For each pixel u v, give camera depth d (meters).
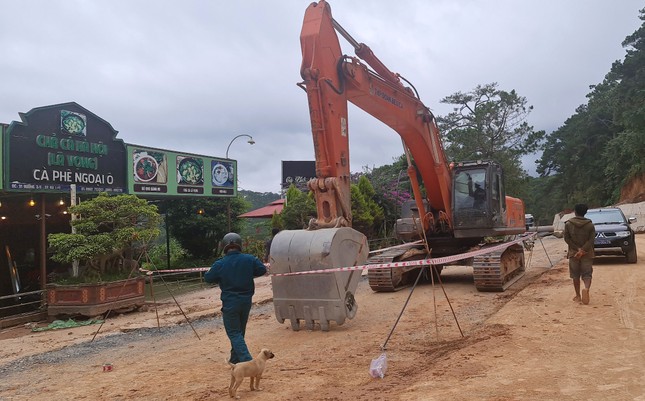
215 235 24.42
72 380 6.51
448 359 6.11
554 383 4.92
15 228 17.73
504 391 4.77
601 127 64.50
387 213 29.94
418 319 9.26
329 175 9.15
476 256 12.28
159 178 18.41
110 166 16.52
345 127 9.62
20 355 8.40
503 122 48.44
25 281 17.19
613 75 56.47
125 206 12.78
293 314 8.76
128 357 7.71
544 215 84.75
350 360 6.64
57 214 17.48
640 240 26.09
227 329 6.04
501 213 13.50
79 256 11.88
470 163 13.32
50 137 14.50
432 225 13.84
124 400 5.49
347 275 8.73
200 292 16.67
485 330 7.62
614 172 55.84
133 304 12.66
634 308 8.48
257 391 5.48
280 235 8.94
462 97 49.91
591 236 9.14
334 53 9.66
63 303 11.95
